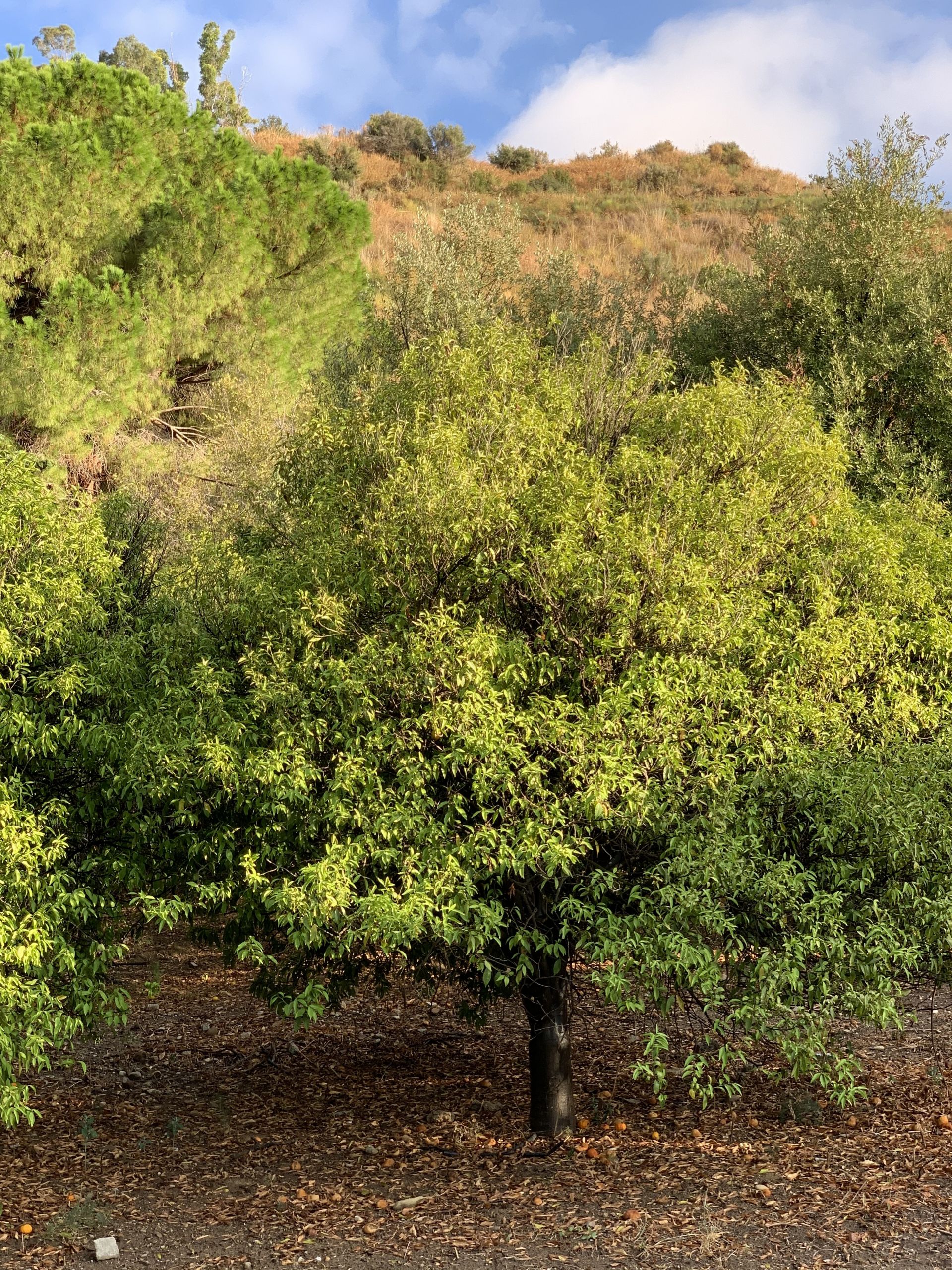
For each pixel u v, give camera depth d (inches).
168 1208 243.3
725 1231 217.9
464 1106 306.3
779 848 236.1
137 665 255.8
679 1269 203.2
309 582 244.7
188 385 673.6
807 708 228.4
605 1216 228.1
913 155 637.3
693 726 226.8
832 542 272.2
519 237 905.5
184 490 555.2
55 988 231.0
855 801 220.4
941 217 645.9
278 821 229.0
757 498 248.2
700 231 1520.7
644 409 280.7
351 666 223.3
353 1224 232.1
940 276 606.2
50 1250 222.4
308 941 213.2
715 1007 235.9
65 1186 256.4
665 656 231.3
